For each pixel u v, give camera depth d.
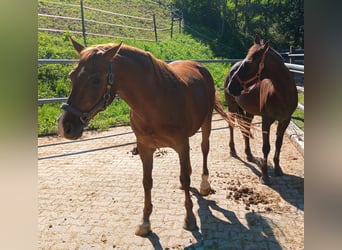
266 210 3.31
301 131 6.02
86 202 3.53
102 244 2.77
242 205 3.42
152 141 2.64
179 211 3.29
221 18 22.39
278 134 4.15
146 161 2.83
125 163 4.79
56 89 7.45
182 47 14.74
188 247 2.70
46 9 11.88
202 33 19.47
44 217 3.21
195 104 2.92
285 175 4.25
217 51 16.89
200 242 2.77
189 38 16.94
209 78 3.70
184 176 2.83
